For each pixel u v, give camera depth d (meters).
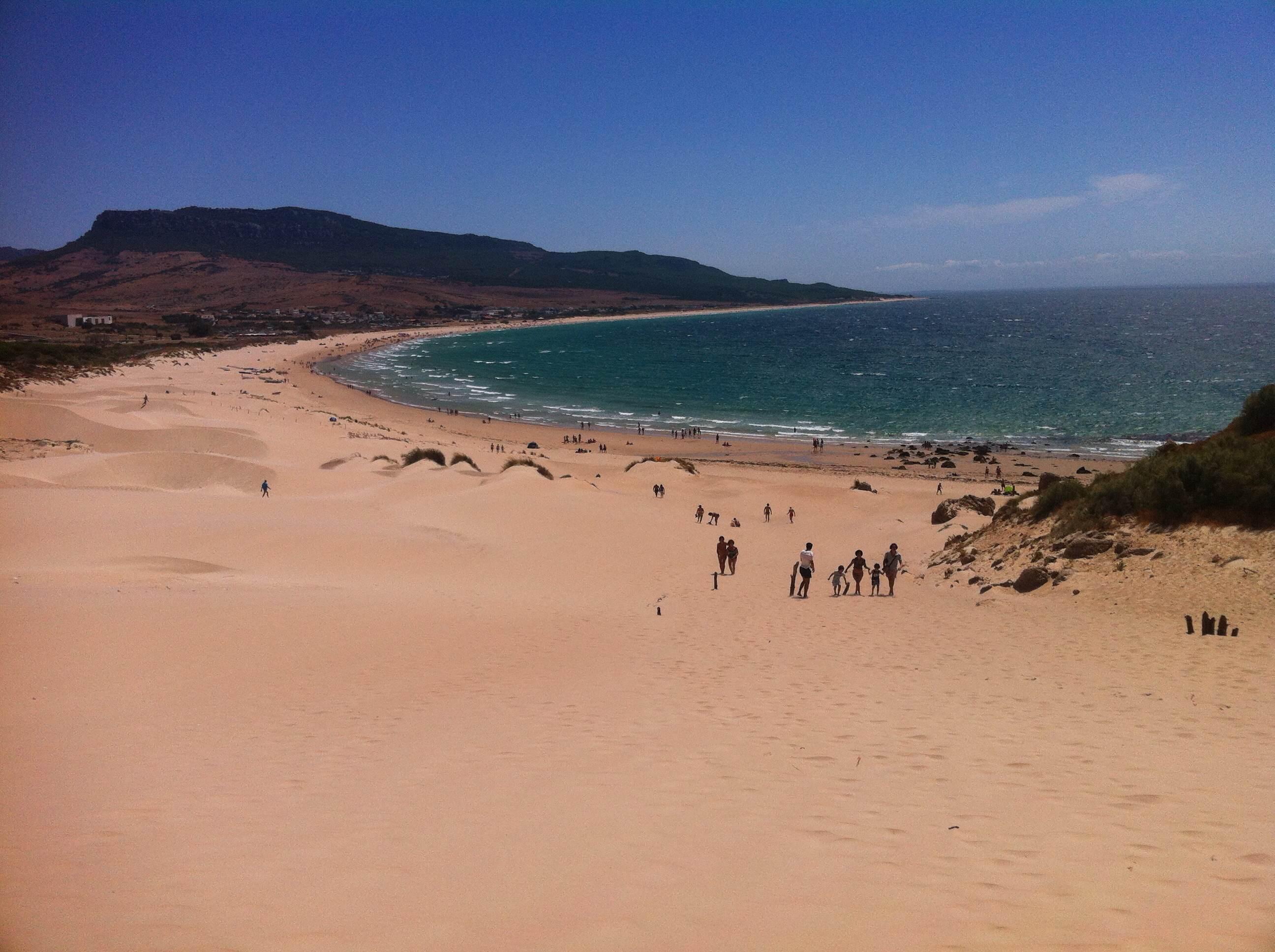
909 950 3.11
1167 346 148.88
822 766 6.05
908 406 87.50
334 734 7.70
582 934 3.29
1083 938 3.19
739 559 24.80
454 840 4.48
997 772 5.81
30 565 19.11
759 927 3.33
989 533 20.41
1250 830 4.48
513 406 93.69
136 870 4.09
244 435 49.16
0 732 7.69
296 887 3.83
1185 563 13.83
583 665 11.21
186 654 11.48
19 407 47.88
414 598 17.50
